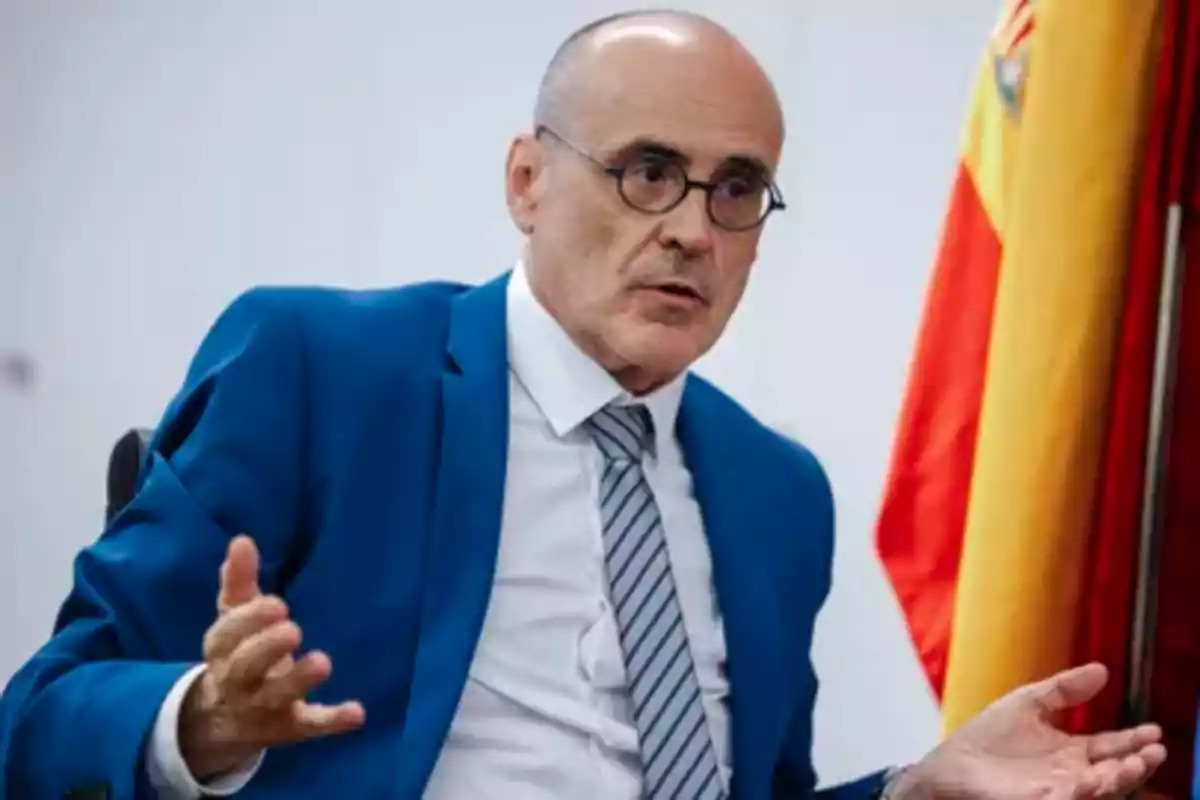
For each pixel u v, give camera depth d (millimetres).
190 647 3324
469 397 3615
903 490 4438
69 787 3029
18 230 7617
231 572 2852
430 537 3492
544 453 3707
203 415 3494
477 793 3420
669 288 3582
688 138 3574
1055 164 3842
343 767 3336
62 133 7570
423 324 3750
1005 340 3893
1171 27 3859
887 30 5840
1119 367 3889
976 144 4457
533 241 3787
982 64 4492
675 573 3805
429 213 6707
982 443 3922
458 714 3461
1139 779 3486
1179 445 4043
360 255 6828
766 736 3787
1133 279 3896
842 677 5723
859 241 5828
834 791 4105
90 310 7422
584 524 3680
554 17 6520
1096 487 3824
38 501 7469
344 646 3406
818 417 5855
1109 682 3943
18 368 7559
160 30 7367
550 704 3504
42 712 3135
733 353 6055
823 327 5875
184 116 7277
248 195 7109
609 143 3604
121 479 3982
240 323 3619
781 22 6039
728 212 3635
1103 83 3809
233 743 2932
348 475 3473
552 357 3760
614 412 3809
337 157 6922
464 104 6680
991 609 3840
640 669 3584
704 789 3549
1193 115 3904
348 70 6934
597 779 3500
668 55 3637
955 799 3590
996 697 3816
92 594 3320
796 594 4070
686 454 3986
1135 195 3830
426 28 6793
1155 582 3816
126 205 7383
